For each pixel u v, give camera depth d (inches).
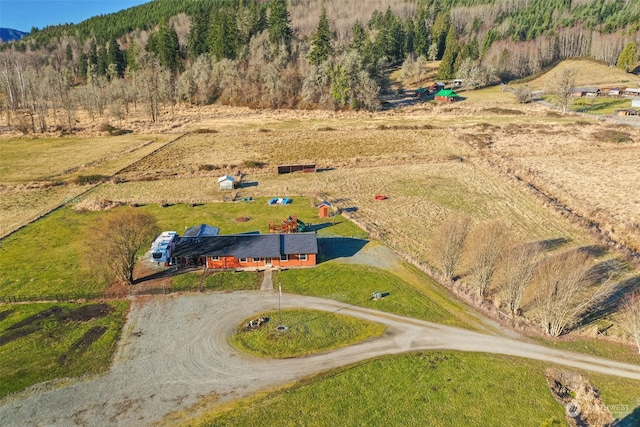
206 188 2984.7
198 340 1441.9
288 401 1189.7
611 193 2728.8
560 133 4288.9
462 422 1122.0
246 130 4761.3
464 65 7101.4
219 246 1919.3
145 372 1298.0
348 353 1381.6
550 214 2471.7
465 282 1801.2
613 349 1397.6
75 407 1172.5
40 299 1670.8
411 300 1667.1
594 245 2080.5
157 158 3727.9
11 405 1178.6
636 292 1674.5
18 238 2198.6
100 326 1513.3
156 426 1114.7
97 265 1723.7
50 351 1389.0
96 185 3046.3
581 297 1657.2
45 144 4269.2
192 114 5639.8
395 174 3262.8
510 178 3070.9
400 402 1186.0
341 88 5639.8
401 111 5610.2
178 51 6929.1
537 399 1193.4
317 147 4055.1
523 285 1553.9
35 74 6668.3
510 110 5378.9
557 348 1402.6
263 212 2551.7
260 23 7313.0
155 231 2046.0
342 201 2728.8
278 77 5925.2
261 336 1459.2
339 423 1119.6
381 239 2177.7
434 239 1898.4
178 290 1740.9
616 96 5935.0
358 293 1718.8
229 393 1221.1
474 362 1336.1
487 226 1782.7
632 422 1116.5
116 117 5364.2
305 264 1929.1
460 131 4490.7
